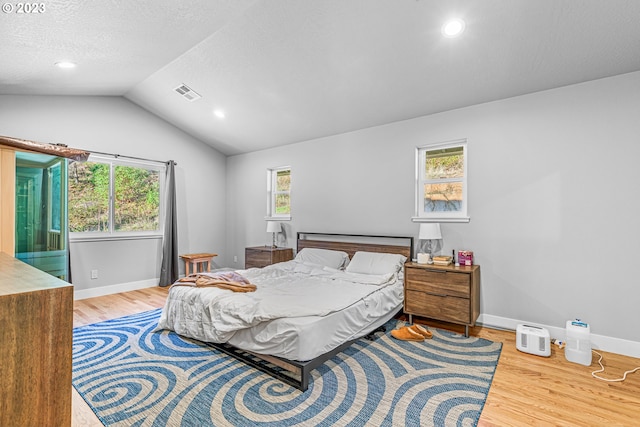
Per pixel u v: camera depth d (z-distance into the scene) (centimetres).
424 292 313
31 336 78
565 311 286
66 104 400
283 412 181
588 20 219
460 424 172
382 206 399
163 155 500
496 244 320
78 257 416
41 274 101
